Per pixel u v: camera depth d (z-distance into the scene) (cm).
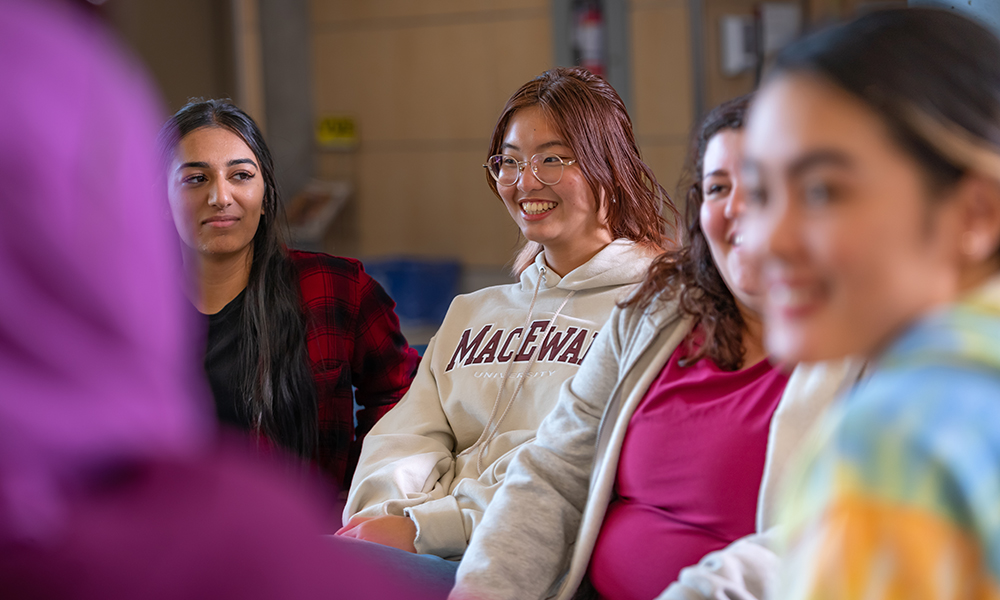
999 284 49
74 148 40
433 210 563
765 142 50
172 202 185
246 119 192
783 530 50
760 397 118
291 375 186
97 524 39
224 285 190
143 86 46
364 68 563
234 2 529
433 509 158
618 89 493
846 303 48
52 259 38
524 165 177
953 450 43
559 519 138
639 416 129
